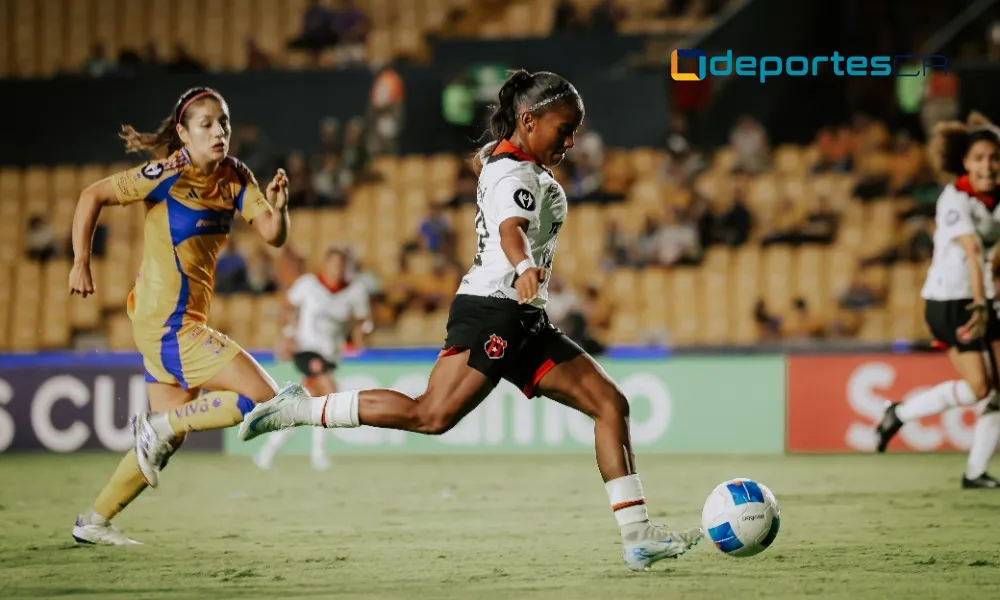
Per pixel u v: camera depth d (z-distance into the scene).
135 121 54.53
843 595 14.78
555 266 49.81
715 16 57.66
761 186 50.88
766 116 54.28
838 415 36.47
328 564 17.52
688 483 28.66
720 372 37.00
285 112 54.50
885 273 47.31
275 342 47.41
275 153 54.44
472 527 21.59
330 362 34.28
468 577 16.28
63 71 58.38
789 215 49.44
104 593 15.35
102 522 19.45
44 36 60.75
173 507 25.03
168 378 18.39
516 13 60.22
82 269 17.59
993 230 24.92
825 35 55.12
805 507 23.64
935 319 25.30
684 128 53.22
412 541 19.88
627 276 48.31
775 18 55.03
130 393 38.62
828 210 48.94
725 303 47.78
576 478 30.38
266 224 17.97
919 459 34.12
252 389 17.73
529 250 14.62
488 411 37.56
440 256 48.91
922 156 50.94
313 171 53.09
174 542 19.94
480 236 15.31
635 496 15.57
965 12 55.53
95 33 60.59
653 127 53.25
